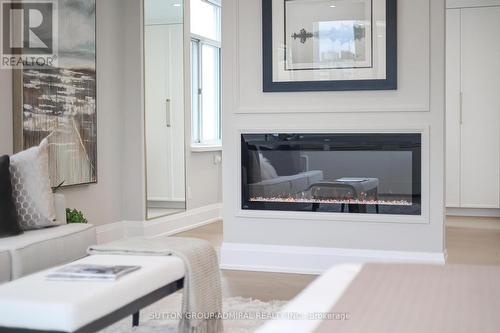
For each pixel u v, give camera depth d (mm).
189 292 3070
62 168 5203
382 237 4676
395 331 1329
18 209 3818
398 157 4625
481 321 1390
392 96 4629
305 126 4789
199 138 7793
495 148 7629
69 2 5262
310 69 4758
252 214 4918
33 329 2299
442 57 4531
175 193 6836
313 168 4797
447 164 7785
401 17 4590
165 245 3240
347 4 4664
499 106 7602
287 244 4871
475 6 7598
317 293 1646
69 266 2840
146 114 6242
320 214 4777
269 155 4887
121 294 2543
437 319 1408
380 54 4613
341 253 4734
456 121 7719
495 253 5496
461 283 1733
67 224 4066
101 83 5816
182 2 6855
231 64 4934
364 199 4699
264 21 4816
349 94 4707
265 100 4883
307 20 4754
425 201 4570
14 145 4730
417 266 1955
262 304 3855
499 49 7574
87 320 2332
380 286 1704
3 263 3275
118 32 6066
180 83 6871
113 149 6027
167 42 6609
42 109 4957
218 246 5938
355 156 4707
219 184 7867
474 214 7828
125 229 6230
